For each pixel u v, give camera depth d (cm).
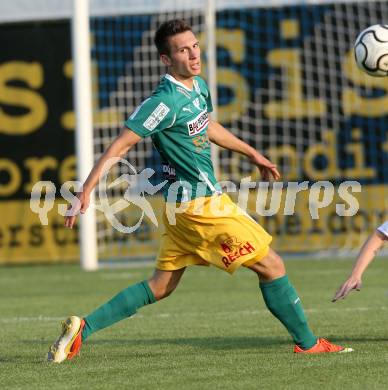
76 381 1898
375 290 3734
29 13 5425
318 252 5403
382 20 5444
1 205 5331
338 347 2194
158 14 5384
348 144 5416
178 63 2077
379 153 5403
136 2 5397
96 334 2661
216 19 5441
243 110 5438
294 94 5428
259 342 2427
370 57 2277
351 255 5328
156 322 2934
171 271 2166
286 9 5438
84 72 4722
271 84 5431
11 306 3544
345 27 5434
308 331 2177
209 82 4950
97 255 5331
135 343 2470
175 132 2091
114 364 2102
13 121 5325
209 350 2303
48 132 5312
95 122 5356
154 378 1909
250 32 5438
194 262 2153
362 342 2359
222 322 2888
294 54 5425
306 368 1975
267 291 2150
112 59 5375
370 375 1883
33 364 2133
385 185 5384
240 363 2070
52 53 5331
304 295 3638
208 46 4962
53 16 5419
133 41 5388
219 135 2269
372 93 5406
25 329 2838
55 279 4569
